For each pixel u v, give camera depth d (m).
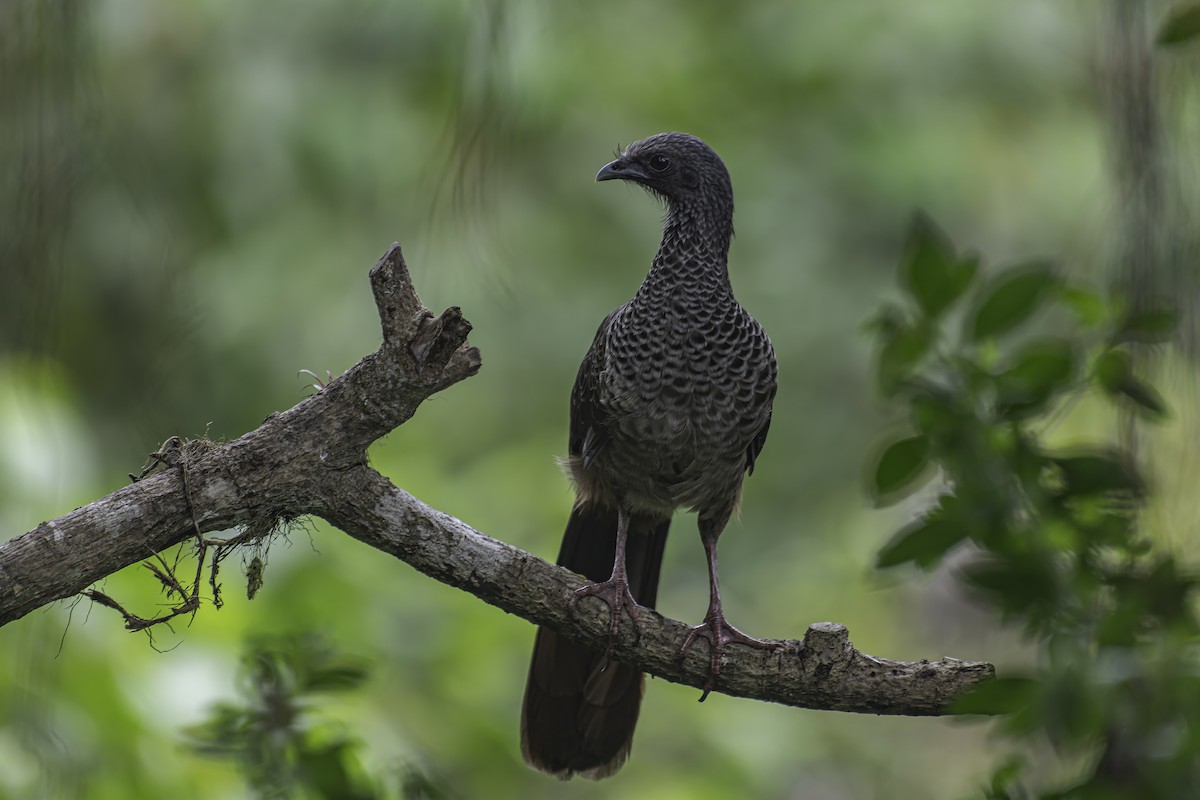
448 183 10.98
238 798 9.33
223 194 15.66
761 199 17.92
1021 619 6.23
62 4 9.98
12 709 9.04
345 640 10.84
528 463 16.02
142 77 15.62
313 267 16.34
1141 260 7.97
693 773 13.96
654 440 9.71
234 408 15.63
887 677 7.96
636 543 10.66
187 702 9.45
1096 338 6.41
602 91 18.11
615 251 17.67
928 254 6.31
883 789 19.17
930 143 17.59
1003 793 6.18
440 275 14.29
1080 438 11.48
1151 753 5.62
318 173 15.81
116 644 9.53
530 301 17.23
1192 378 7.68
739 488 10.40
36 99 10.14
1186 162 8.33
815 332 17.62
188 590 10.11
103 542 6.69
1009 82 17.45
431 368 6.84
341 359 16.41
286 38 16.05
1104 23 8.30
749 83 18.48
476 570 7.67
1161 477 7.76
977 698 5.82
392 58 15.71
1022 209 17.69
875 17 17.81
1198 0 7.54
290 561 10.88
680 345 9.56
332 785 8.05
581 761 9.66
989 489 6.13
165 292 13.65
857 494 18.50
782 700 8.20
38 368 10.11
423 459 14.77
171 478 6.84
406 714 11.41
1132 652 5.70
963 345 6.36
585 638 8.12
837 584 19.14
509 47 9.93
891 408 7.77
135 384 13.84
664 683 14.52
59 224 10.15
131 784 9.12
